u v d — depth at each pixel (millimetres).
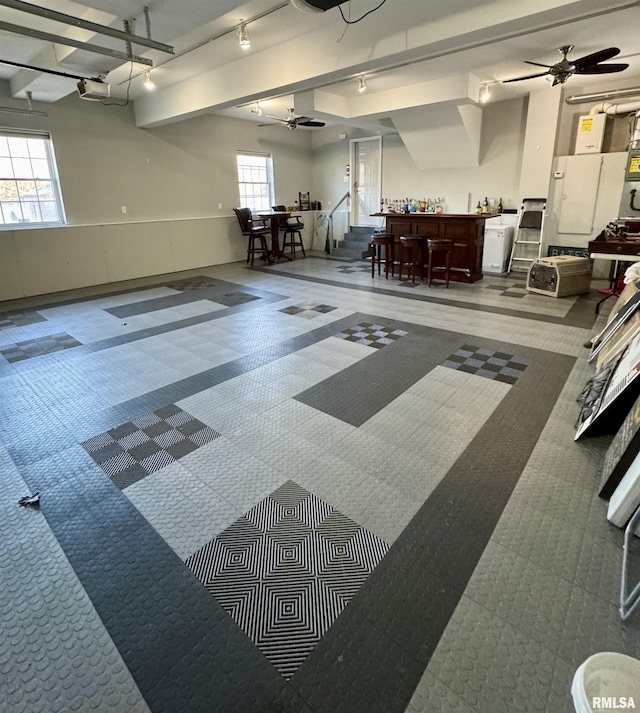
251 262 9188
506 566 1771
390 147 9352
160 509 2127
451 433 2721
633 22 4371
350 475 2346
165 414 3012
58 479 2357
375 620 1562
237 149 9453
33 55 5301
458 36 3797
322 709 1293
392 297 6086
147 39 4086
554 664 1404
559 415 2902
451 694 1327
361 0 3836
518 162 7750
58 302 6195
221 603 1641
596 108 6742
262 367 3760
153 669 1416
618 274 6047
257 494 2217
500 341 4266
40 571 1793
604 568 1751
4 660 1450
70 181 7035
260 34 4645
